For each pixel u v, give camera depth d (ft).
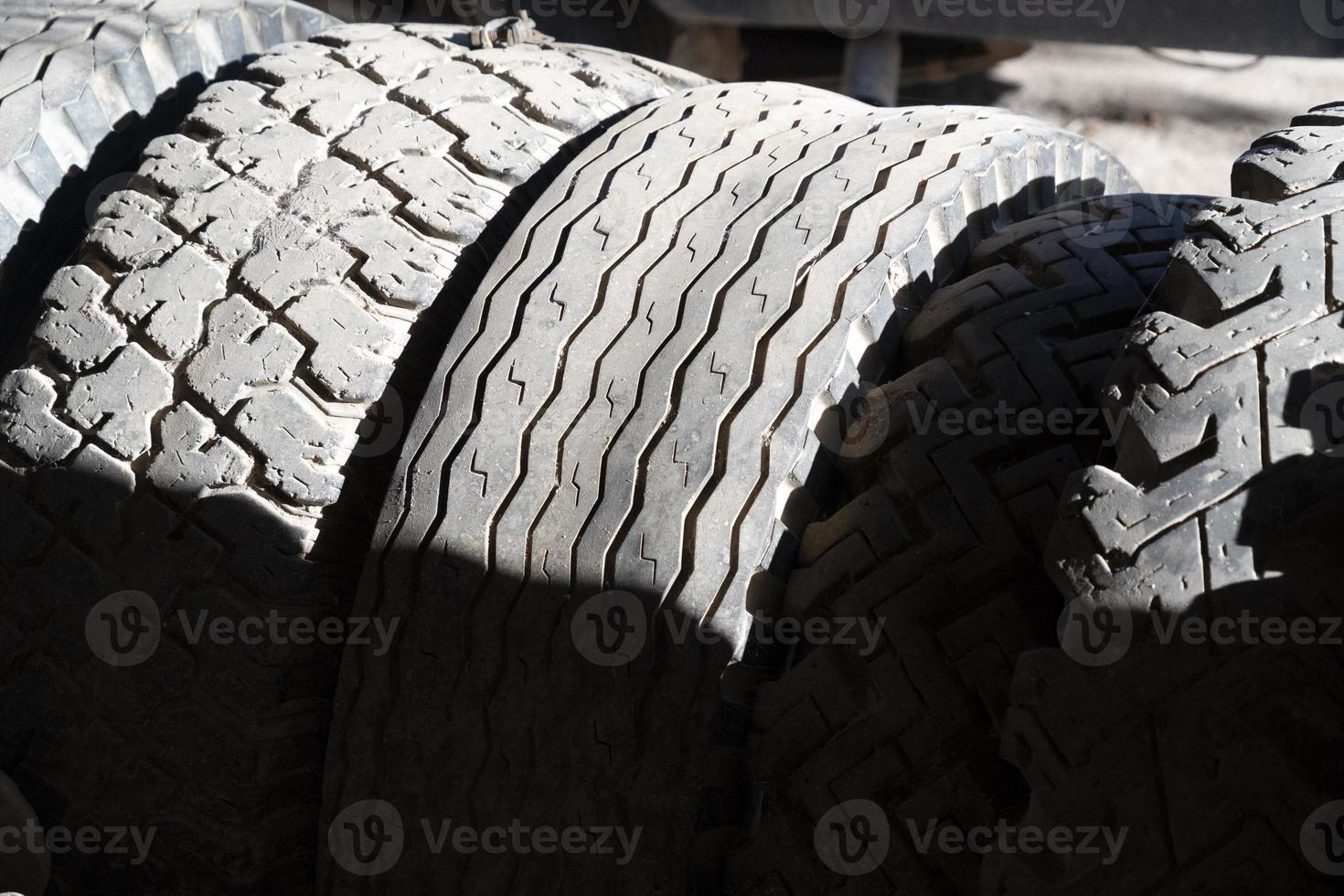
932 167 6.48
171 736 6.20
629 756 5.43
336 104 7.30
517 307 6.35
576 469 5.83
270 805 6.29
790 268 6.05
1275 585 4.30
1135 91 24.11
